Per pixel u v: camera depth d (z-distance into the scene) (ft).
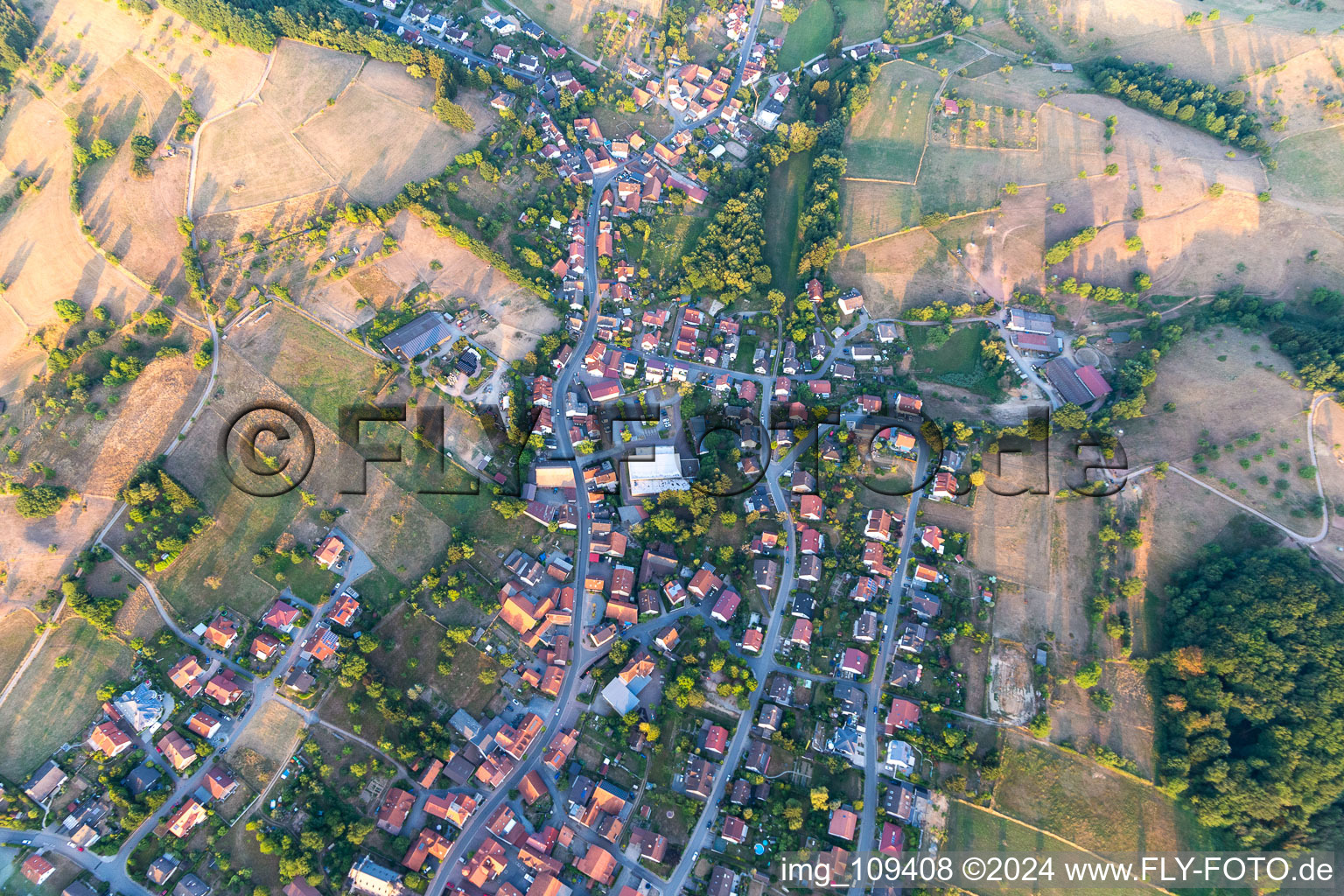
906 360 501.97
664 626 417.90
